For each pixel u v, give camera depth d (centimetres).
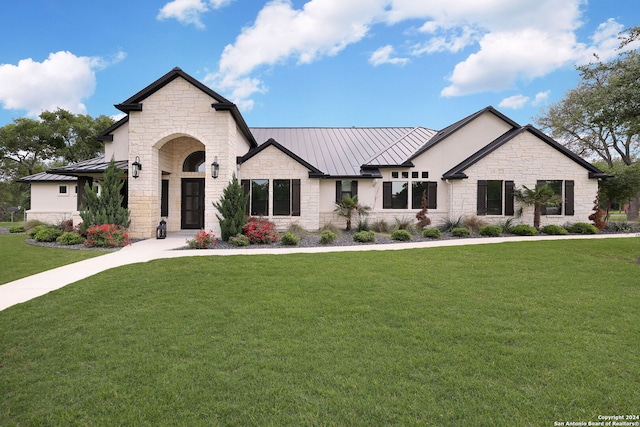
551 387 322
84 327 470
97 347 408
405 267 858
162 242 1359
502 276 767
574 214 1811
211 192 1470
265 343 415
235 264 881
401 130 2423
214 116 1475
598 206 1811
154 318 501
